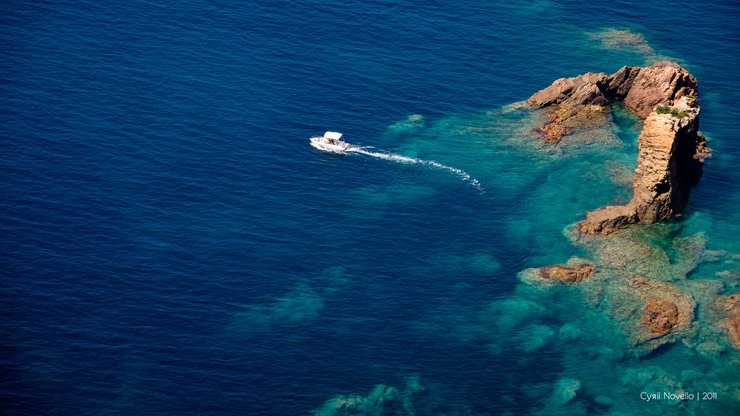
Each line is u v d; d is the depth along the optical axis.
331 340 113.38
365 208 135.25
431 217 134.38
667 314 117.12
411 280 123.31
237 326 114.31
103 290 117.69
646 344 114.19
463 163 145.25
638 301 119.44
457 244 129.88
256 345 111.88
